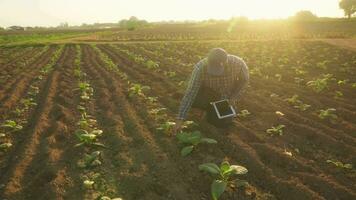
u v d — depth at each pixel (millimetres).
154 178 5352
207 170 5004
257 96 9781
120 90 10898
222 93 6773
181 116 6324
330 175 5395
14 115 8812
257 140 6742
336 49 20781
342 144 6312
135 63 17094
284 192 4941
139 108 8867
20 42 36625
